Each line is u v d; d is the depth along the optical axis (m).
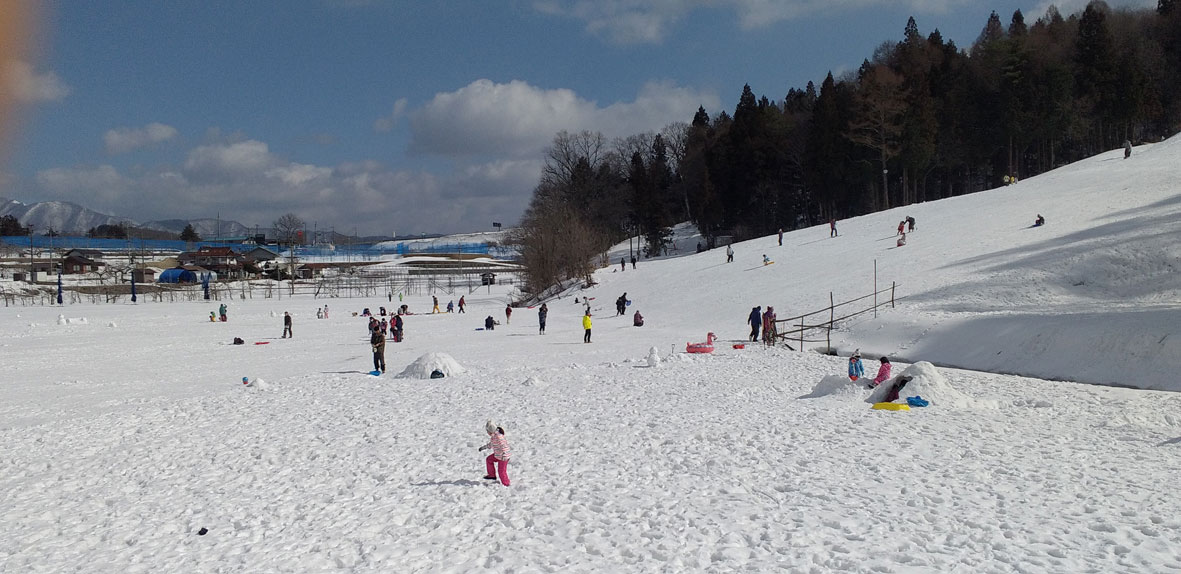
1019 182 68.94
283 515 11.20
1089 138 95.44
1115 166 61.34
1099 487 10.98
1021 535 8.99
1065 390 20.73
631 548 9.03
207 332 53.38
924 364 19.58
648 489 11.73
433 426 18.11
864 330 33.62
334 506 11.52
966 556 8.37
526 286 86.75
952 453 13.34
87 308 80.00
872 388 19.84
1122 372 21.95
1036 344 25.44
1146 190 47.97
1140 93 82.38
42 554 9.79
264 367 33.50
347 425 18.66
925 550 8.61
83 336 50.09
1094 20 85.38
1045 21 120.44
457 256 182.62
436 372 27.64
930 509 10.12
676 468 13.03
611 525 10.01
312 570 8.82
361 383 26.66
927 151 83.00
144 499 12.55
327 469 14.15
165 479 13.95
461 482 12.67
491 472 12.50
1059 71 82.81
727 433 15.68
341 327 57.94
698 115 146.00
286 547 9.65
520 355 34.59
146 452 16.34
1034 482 11.39
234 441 17.20
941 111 87.75
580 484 12.21
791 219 106.69
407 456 14.91
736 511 10.37
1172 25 97.62
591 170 122.81
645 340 39.03
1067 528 9.20
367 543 9.67
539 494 11.73
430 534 9.98
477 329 52.47
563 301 70.75
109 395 25.61
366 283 123.88
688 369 27.22
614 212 120.44
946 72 94.19
